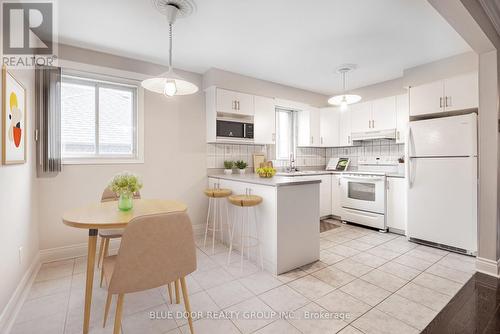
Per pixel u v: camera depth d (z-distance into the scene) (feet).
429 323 5.38
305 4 6.70
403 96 12.19
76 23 7.57
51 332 5.12
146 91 10.50
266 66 11.16
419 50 9.51
